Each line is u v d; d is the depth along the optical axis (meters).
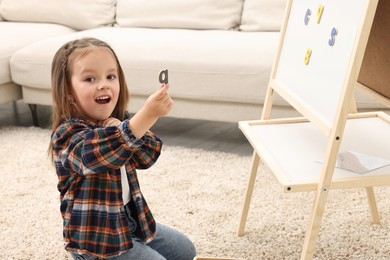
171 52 2.44
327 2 1.29
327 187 1.14
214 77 2.36
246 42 2.43
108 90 1.23
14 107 3.13
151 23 2.90
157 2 2.89
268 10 2.70
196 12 2.82
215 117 2.46
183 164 2.28
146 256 1.27
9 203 1.97
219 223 1.81
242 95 2.34
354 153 1.22
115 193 1.22
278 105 2.32
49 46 2.64
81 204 1.21
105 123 1.27
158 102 1.12
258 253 1.63
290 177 1.19
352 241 1.68
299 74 1.40
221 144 2.58
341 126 1.12
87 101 1.22
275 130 1.50
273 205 1.91
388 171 1.19
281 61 1.57
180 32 2.70
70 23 3.14
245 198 1.68
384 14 1.28
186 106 2.48
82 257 1.25
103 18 3.05
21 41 2.82
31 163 2.32
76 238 1.22
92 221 1.22
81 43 1.24
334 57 1.20
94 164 1.14
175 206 1.92
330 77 1.20
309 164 1.26
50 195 2.03
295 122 1.57
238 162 2.29
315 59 1.31
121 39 2.58
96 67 1.22
